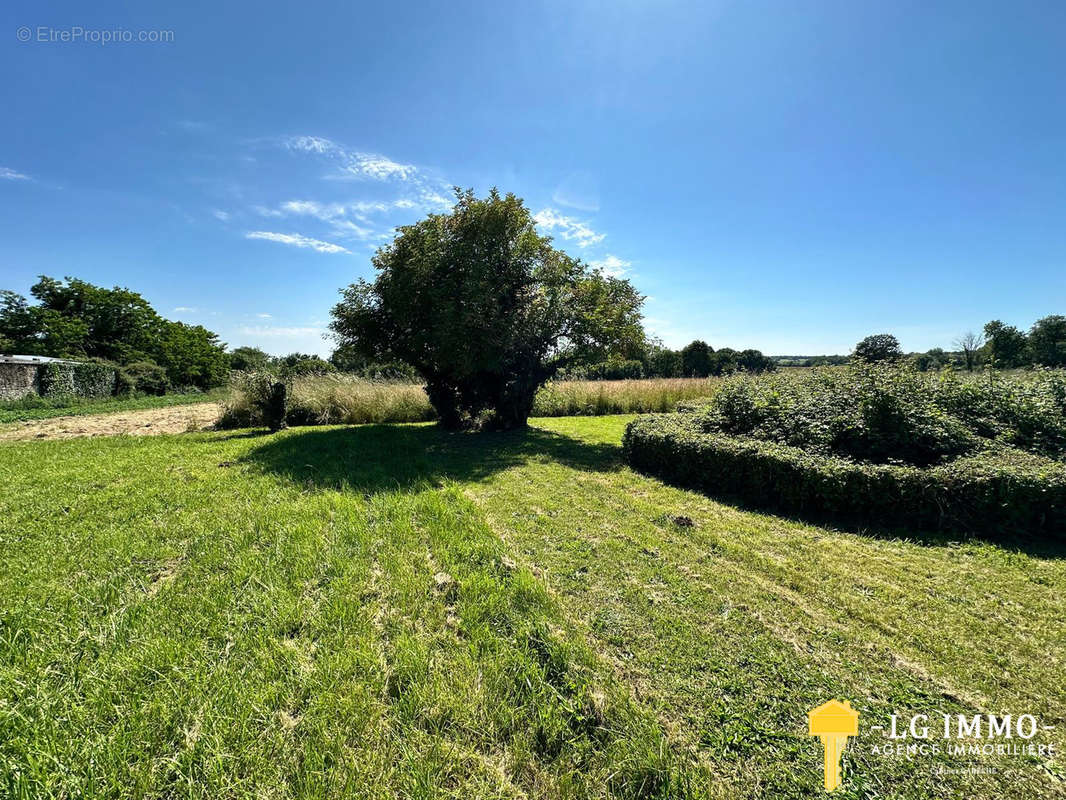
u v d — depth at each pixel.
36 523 3.94
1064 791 1.64
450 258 8.98
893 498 4.20
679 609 2.81
